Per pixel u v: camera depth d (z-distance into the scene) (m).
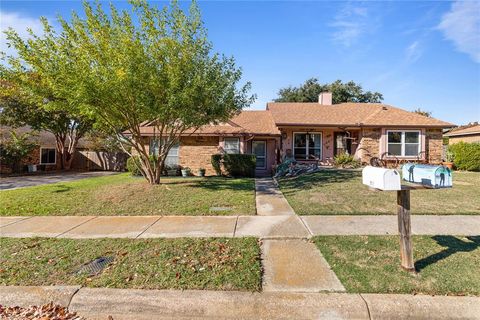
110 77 7.99
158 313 2.79
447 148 16.88
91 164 23.64
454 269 3.37
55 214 6.58
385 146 15.57
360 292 2.90
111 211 6.77
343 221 5.63
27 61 8.06
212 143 15.54
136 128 9.78
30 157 21.34
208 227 5.34
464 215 5.93
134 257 3.86
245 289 2.99
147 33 8.79
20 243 4.50
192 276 3.27
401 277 3.19
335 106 19.08
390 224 5.37
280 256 3.91
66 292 2.96
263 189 9.75
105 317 2.76
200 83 8.48
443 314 2.65
